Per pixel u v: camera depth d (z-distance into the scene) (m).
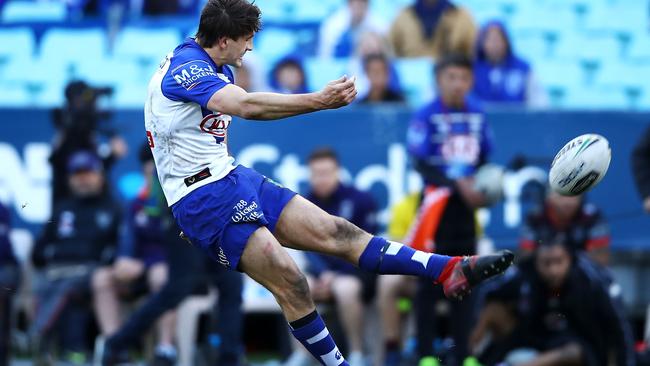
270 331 37.22
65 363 32.38
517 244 34.03
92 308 32.66
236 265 19.64
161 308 29.78
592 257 30.31
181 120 19.30
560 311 29.33
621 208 34.84
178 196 19.72
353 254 19.98
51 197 33.38
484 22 45.12
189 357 31.84
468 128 29.94
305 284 19.56
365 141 34.72
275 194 20.09
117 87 41.44
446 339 32.25
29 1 46.28
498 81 39.03
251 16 19.50
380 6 46.00
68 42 43.59
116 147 34.00
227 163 19.77
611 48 43.97
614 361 29.03
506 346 29.97
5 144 35.06
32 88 42.16
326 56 41.72
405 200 31.50
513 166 32.44
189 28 44.22
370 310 31.70
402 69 40.41
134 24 44.38
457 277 19.59
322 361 19.80
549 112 34.94
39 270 32.47
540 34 44.44
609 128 35.00
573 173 19.39
